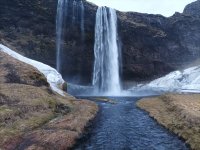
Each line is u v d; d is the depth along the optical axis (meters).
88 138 50.56
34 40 138.62
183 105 74.06
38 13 141.00
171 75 175.12
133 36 169.25
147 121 65.56
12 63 86.38
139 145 46.94
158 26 185.75
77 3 149.75
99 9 158.00
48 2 143.25
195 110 67.12
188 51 192.88
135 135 52.97
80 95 135.25
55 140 44.41
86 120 60.97
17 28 137.50
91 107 77.81
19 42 134.62
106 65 160.62
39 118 54.97
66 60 147.50
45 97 67.94
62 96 83.69
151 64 175.12
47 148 41.44
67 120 56.75
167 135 53.03
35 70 86.62
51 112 60.84
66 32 146.50
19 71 82.06
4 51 101.69
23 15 139.12
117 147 45.75
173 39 189.38
